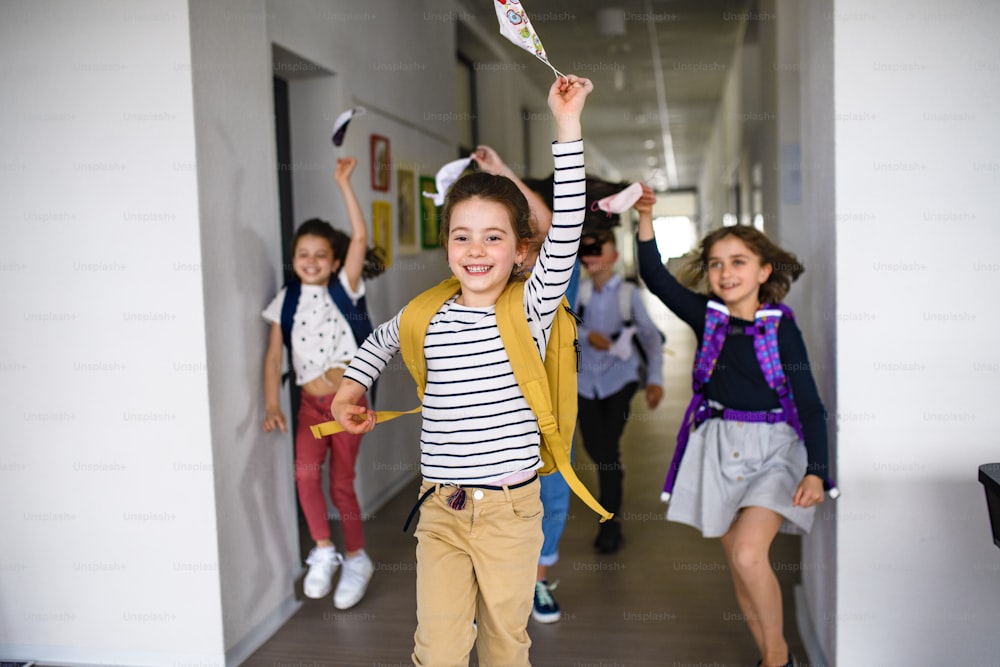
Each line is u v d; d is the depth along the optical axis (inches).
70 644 107.8
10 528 107.9
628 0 255.0
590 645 109.7
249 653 109.3
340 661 106.7
